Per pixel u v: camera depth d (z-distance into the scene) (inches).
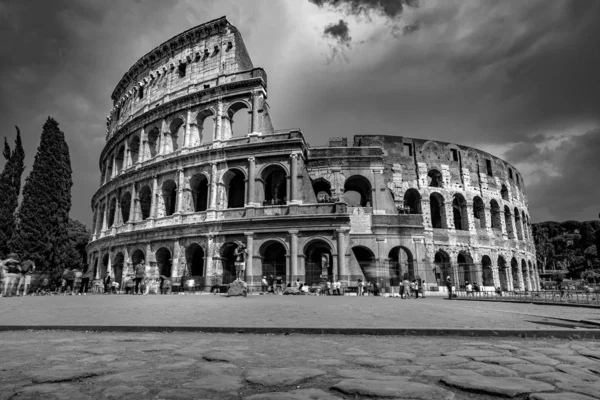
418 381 245.8
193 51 2453.2
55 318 622.2
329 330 471.5
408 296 1531.7
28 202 2450.8
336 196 2182.6
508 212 2910.9
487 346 382.6
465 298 1553.9
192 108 2327.8
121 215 2561.5
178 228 2078.0
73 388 227.3
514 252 2787.9
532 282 3046.3
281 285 1811.0
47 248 2426.2
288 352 347.3
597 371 271.9
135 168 2477.9
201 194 2289.6
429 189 2524.6
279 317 631.2
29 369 277.3
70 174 2760.8
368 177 2226.9
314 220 1872.5
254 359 314.5
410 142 2598.4
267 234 1926.7
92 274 2417.6
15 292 1831.9
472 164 2733.8
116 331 496.7
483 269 2600.9
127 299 1211.9
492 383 233.9
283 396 209.0
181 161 2204.7
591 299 1528.1
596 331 449.1
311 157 2260.1
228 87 2212.1
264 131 2124.8
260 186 2022.6
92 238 2883.9
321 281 1861.5
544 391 218.8
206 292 1873.8
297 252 1861.5
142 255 2342.5
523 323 552.7
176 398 207.6
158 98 2566.4
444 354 337.7
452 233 2491.4
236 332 479.5
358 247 2116.1
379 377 252.4
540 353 343.3
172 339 427.5
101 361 305.6
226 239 1973.4
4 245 2481.5
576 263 5187.0
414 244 2094.0
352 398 210.1
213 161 2111.2
